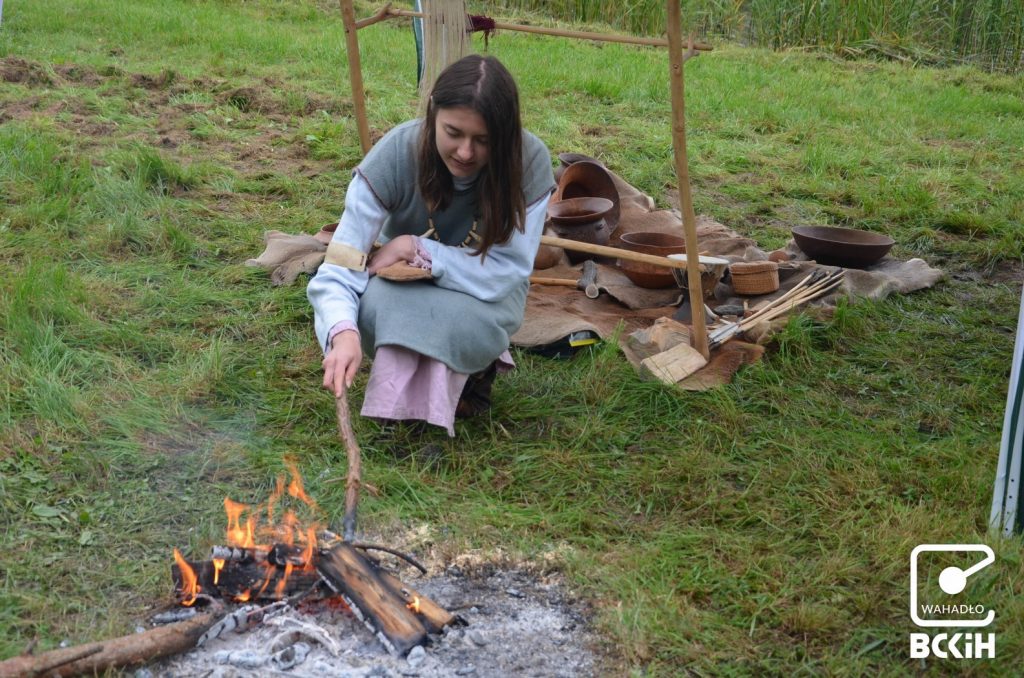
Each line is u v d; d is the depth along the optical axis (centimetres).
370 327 334
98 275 466
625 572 289
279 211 566
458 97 303
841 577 289
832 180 687
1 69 745
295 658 243
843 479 339
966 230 602
